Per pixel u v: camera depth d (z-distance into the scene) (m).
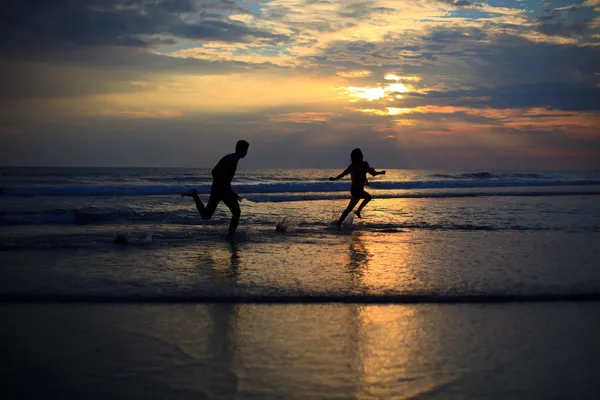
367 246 7.91
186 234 9.06
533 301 4.72
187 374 2.99
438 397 2.72
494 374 3.04
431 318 4.16
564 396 2.75
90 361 3.18
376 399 2.69
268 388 2.80
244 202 16.31
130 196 17.23
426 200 17.97
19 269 5.80
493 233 9.62
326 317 4.16
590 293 4.90
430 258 6.80
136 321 4.00
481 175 40.00
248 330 3.80
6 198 15.74
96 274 5.58
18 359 3.20
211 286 5.06
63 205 13.75
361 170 10.92
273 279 5.41
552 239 8.81
